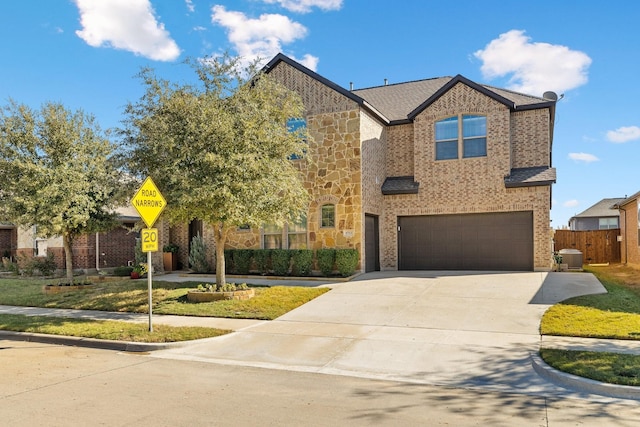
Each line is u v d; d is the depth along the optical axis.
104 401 6.06
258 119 13.00
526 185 17.25
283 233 18.52
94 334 9.93
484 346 8.47
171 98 12.51
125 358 8.53
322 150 17.97
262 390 6.53
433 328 9.87
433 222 19.00
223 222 13.24
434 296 12.83
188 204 12.02
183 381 6.98
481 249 18.30
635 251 20.92
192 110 12.35
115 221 17.11
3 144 14.98
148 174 12.66
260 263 18.14
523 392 6.37
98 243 22.75
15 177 15.20
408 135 19.98
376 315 11.14
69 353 9.01
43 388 6.66
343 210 17.58
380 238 19.28
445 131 18.83
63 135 15.42
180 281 17.25
